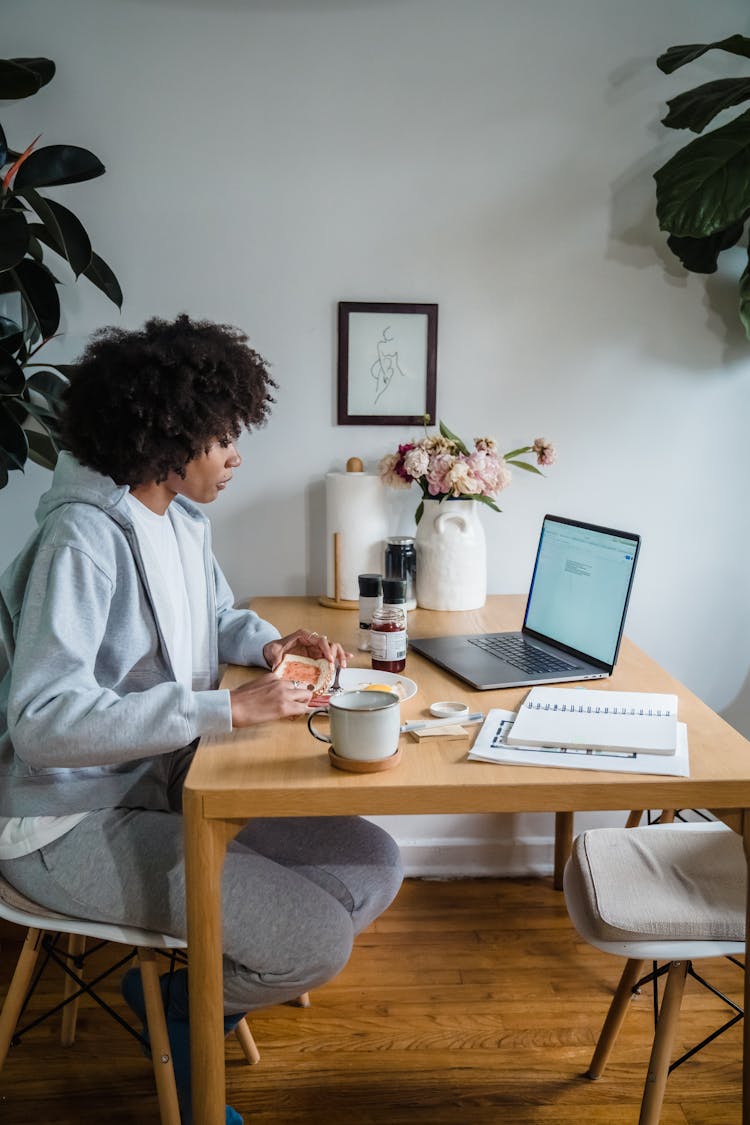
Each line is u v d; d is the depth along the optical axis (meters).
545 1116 1.64
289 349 2.30
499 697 1.62
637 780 1.28
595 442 2.38
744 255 2.32
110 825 1.41
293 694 1.41
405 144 2.24
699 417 2.39
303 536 2.39
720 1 2.23
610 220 2.30
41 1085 1.73
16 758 1.40
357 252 2.28
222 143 2.22
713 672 2.51
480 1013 1.91
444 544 2.17
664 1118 1.63
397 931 2.20
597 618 1.78
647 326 2.34
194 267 2.26
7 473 1.95
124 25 2.16
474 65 2.23
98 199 2.21
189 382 1.44
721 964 2.08
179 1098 1.45
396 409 2.33
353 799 1.26
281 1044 1.83
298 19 2.19
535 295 2.32
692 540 2.44
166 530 1.67
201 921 1.29
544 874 2.47
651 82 2.25
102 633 1.40
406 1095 1.69
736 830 1.33
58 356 2.26
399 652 1.76
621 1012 1.67
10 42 2.15
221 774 1.30
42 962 2.11
